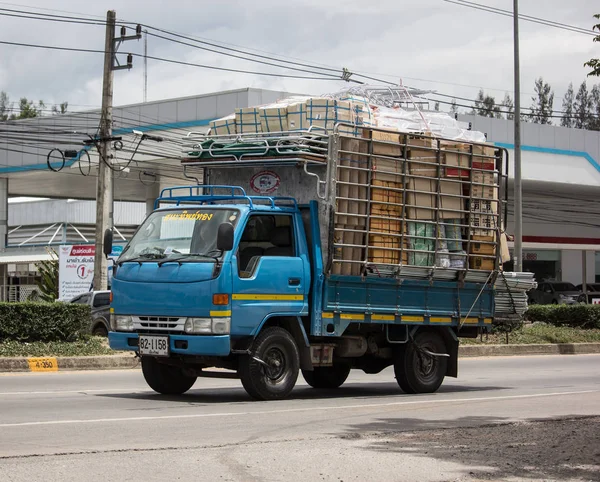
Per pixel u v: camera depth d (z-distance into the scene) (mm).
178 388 12859
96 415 10141
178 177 43750
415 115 14141
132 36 25109
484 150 14250
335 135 12250
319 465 7375
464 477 7070
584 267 57938
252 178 13109
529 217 52125
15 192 54188
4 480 6516
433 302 13727
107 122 25203
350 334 13203
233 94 37750
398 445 8375
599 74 11023
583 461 7801
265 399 11898
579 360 22234
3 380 14711
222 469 7125
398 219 13008
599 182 48812
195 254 11617
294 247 12258
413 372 13703
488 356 23281
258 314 11602
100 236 25062
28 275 47906
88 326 19281
